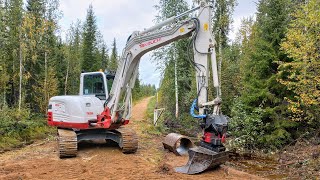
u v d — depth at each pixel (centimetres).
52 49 2758
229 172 843
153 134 1656
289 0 1394
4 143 1374
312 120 1225
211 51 858
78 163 940
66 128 1138
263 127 1351
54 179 764
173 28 948
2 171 838
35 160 980
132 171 840
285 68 1268
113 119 1055
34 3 2533
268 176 931
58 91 2750
